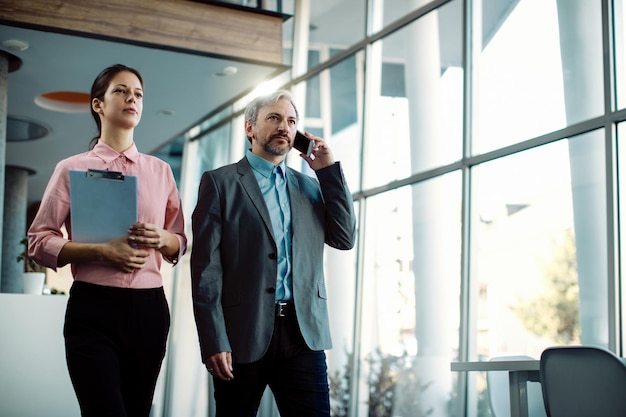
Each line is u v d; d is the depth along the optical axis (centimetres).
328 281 684
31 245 247
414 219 594
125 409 244
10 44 621
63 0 591
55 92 826
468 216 537
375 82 676
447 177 564
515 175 500
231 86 733
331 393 659
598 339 424
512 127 510
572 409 271
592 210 439
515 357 368
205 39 640
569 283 447
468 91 555
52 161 1045
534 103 493
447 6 592
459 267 540
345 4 732
